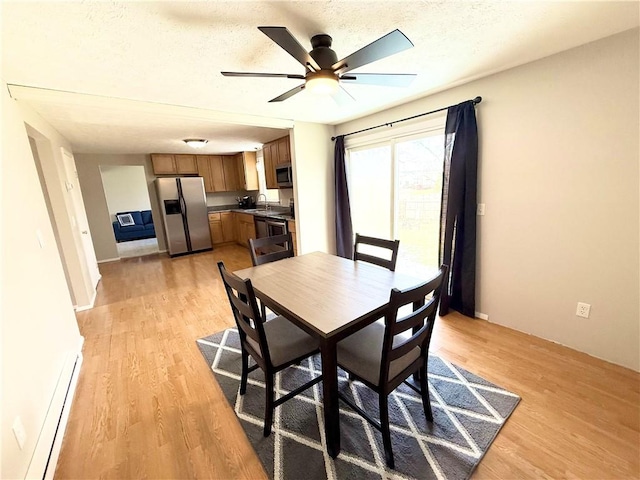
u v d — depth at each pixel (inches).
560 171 80.2
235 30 59.0
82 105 90.8
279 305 58.6
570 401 65.1
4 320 50.6
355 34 63.5
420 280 70.3
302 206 150.4
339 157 151.2
